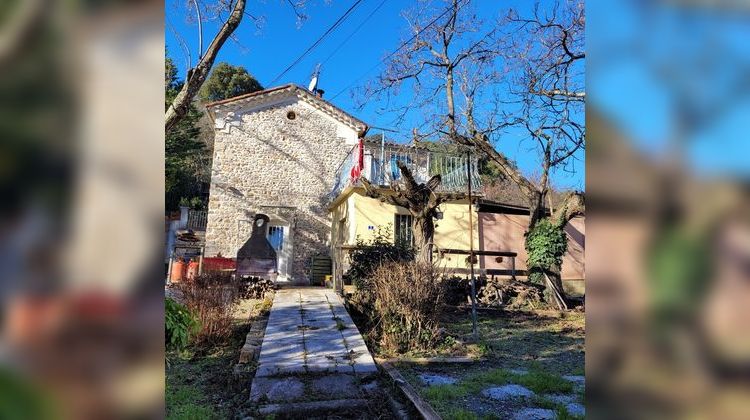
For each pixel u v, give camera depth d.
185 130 20.06
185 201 20.44
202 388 4.24
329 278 12.09
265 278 10.94
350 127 15.45
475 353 5.54
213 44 5.07
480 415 3.55
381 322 5.96
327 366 4.51
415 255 7.98
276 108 14.96
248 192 14.26
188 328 3.28
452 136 10.98
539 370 4.93
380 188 10.73
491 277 10.70
